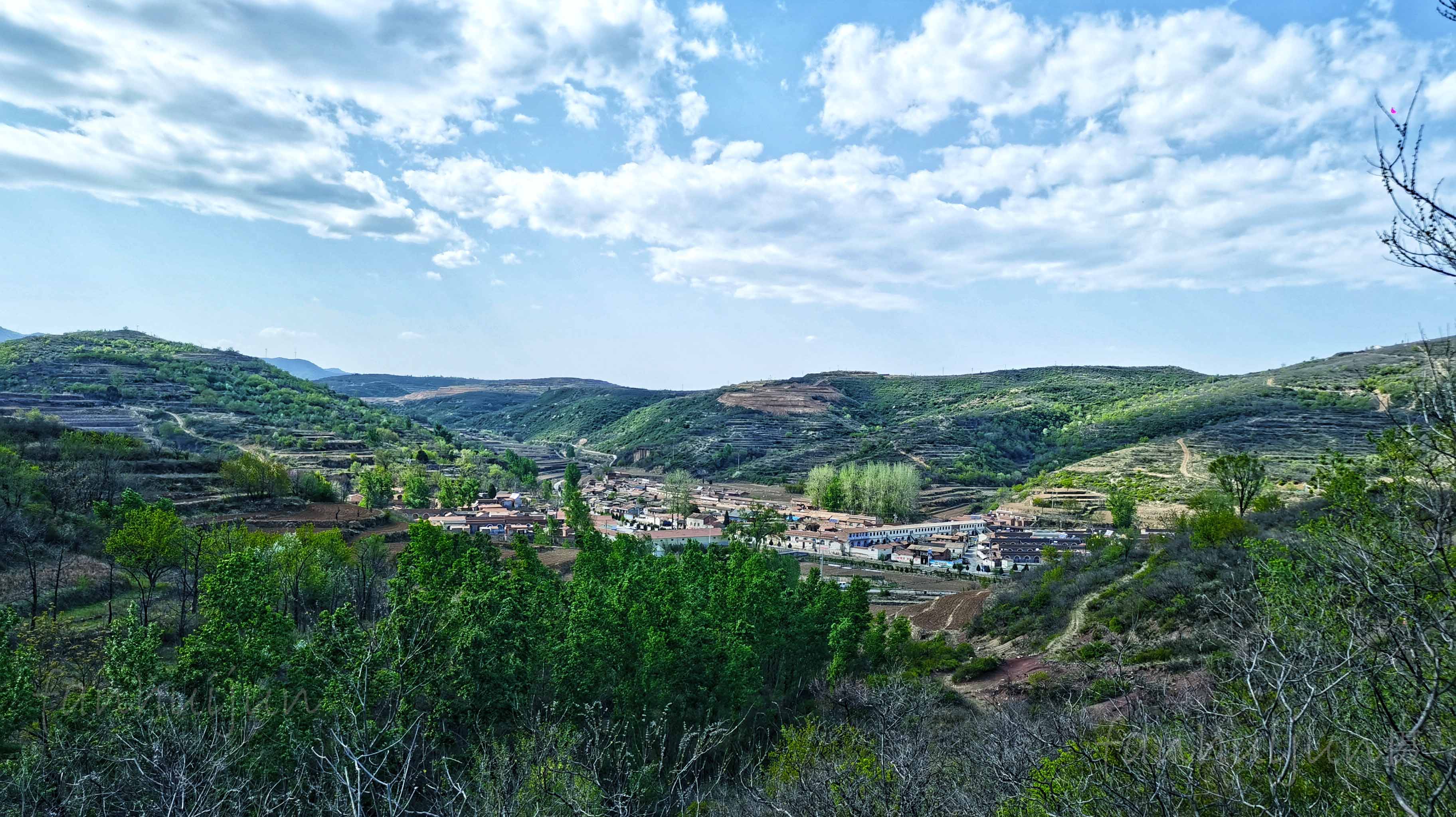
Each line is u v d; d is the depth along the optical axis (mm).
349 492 144625
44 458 90750
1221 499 75875
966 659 54062
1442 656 7336
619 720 34156
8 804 16734
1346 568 8734
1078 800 10289
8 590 52625
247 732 19672
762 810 16062
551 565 99688
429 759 22766
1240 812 9414
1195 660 28953
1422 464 7895
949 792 15086
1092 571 65875
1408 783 8477
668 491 188750
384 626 24391
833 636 50062
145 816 13312
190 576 64125
